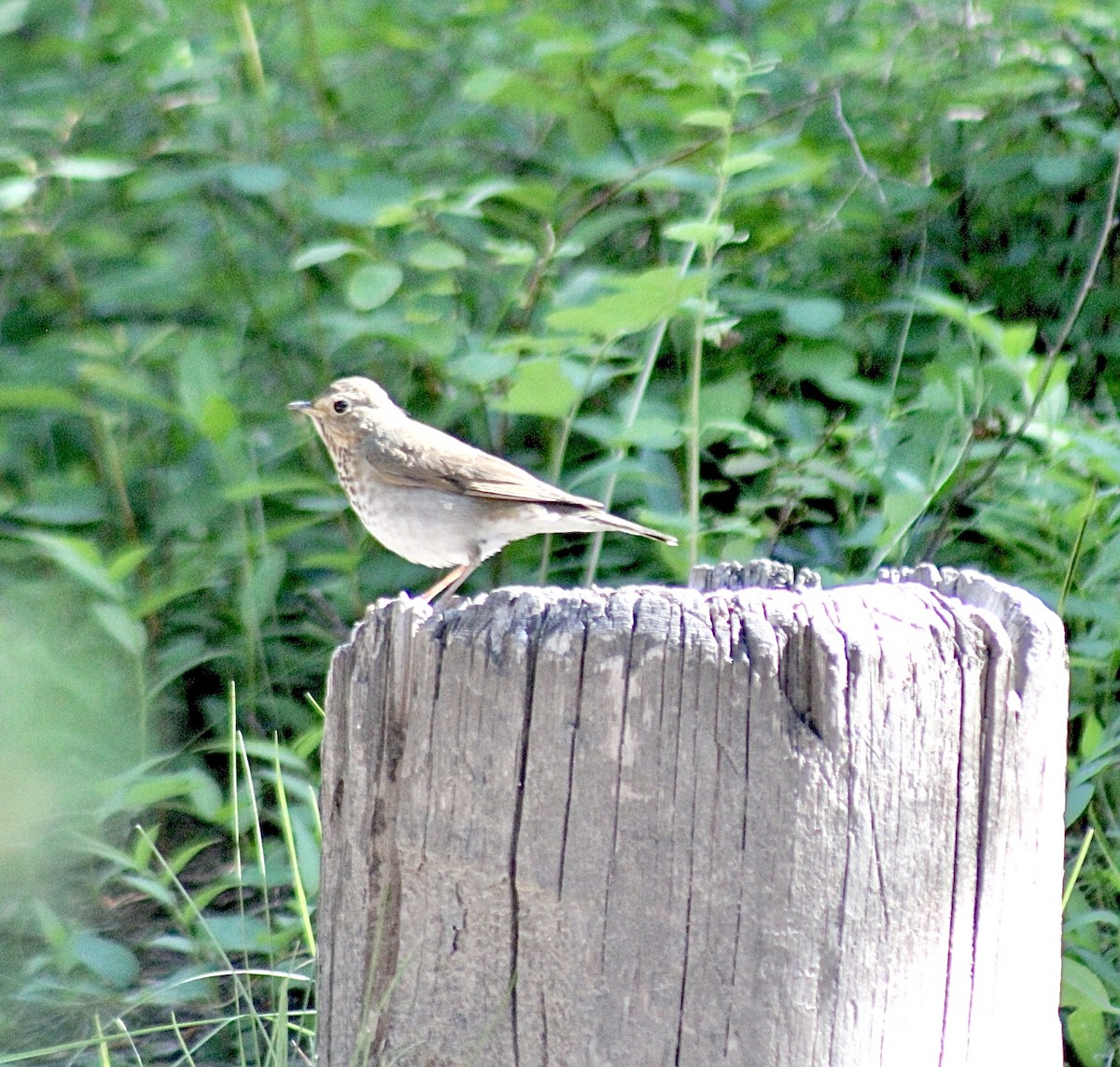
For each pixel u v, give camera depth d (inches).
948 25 503.5
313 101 492.4
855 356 449.1
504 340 397.7
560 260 478.3
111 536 478.6
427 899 197.2
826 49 505.4
